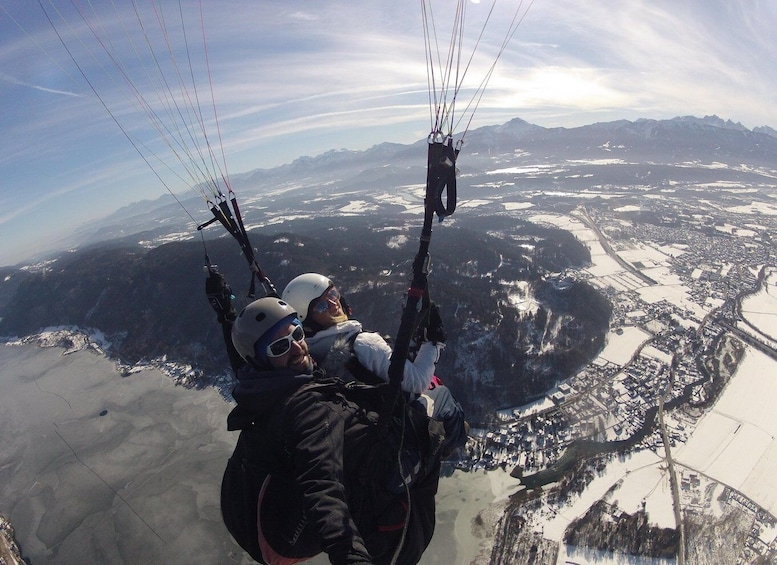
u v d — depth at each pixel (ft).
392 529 10.91
